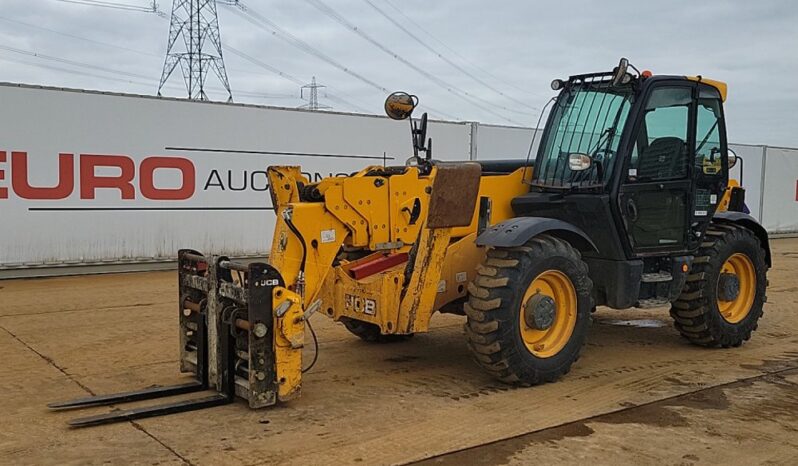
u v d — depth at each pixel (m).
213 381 4.70
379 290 4.88
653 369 5.57
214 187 11.02
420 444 3.90
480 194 5.62
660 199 5.68
